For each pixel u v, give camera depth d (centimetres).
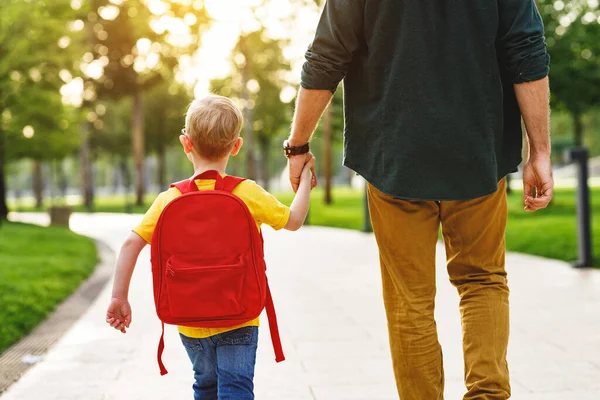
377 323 532
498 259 235
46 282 766
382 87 220
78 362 430
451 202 228
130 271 229
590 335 472
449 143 214
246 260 224
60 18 1892
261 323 541
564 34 1802
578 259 830
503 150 226
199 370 241
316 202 3175
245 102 2933
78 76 2011
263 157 4669
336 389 362
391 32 216
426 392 230
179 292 221
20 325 552
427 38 214
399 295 233
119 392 366
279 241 1318
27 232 1567
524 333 482
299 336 490
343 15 219
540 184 224
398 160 218
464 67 213
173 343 481
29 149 2269
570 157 816
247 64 2923
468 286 232
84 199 3809
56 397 358
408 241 229
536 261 890
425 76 214
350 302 630
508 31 214
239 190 233
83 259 1048
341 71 225
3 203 2289
